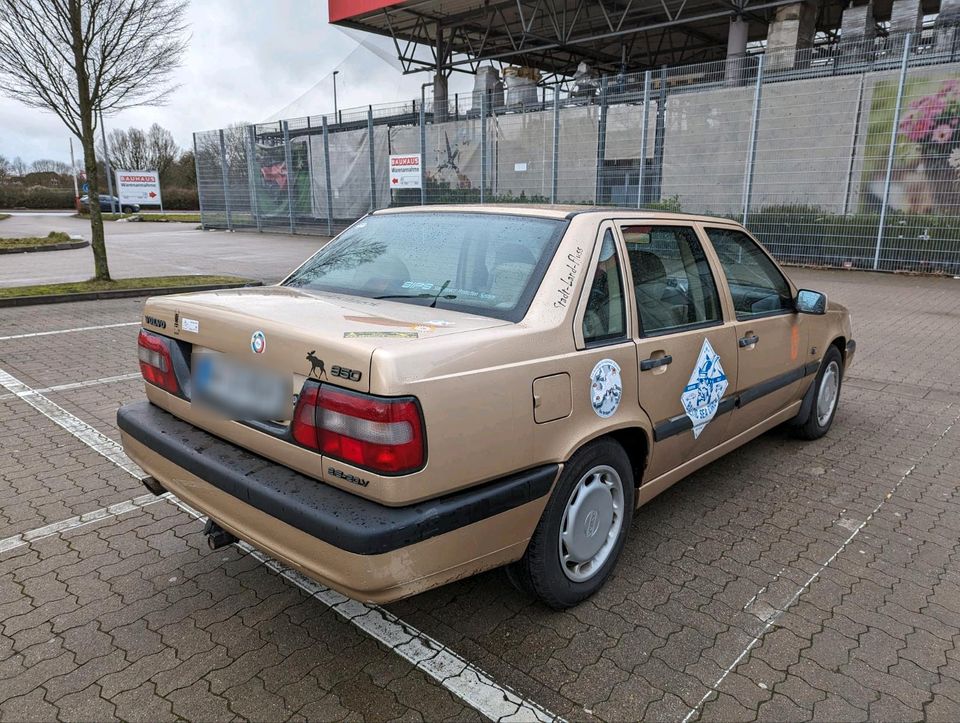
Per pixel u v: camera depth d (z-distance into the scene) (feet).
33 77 35.65
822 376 15.53
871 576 10.18
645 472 10.11
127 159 198.90
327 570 6.98
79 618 8.96
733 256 12.44
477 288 9.08
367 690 7.69
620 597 9.55
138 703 7.46
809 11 56.03
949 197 40.96
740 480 13.67
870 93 42.78
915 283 39.91
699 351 10.69
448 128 67.77
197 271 49.44
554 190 59.93
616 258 9.60
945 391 20.22
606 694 7.66
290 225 87.04
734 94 48.55
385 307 8.91
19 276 45.47
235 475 7.88
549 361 8.09
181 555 10.61
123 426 9.98
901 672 8.08
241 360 8.24
